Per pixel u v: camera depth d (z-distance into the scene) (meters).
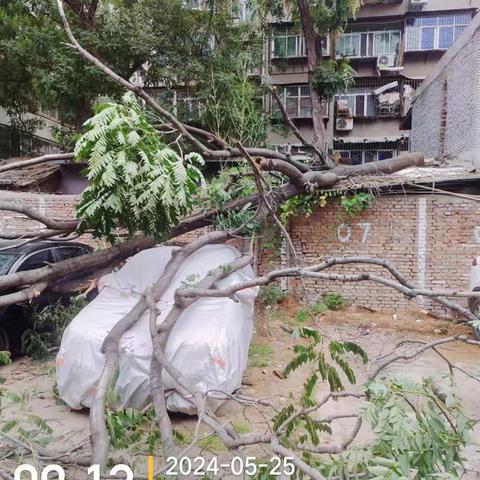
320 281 8.55
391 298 8.30
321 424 2.79
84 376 4.18
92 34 11.19
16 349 5.95
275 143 18.02
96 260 5.46
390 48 20.50
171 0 12.05
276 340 6.70
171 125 4.88
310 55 13.23
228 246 6.13
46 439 3.13
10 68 12.87
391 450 2.12
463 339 3.04
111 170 3.76
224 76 11.20
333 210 8.45
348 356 5.93
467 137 10.02
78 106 12.26
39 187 12.18
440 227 8.03
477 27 9.42
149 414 3.41
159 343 3.77
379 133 20.59
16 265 6.05
